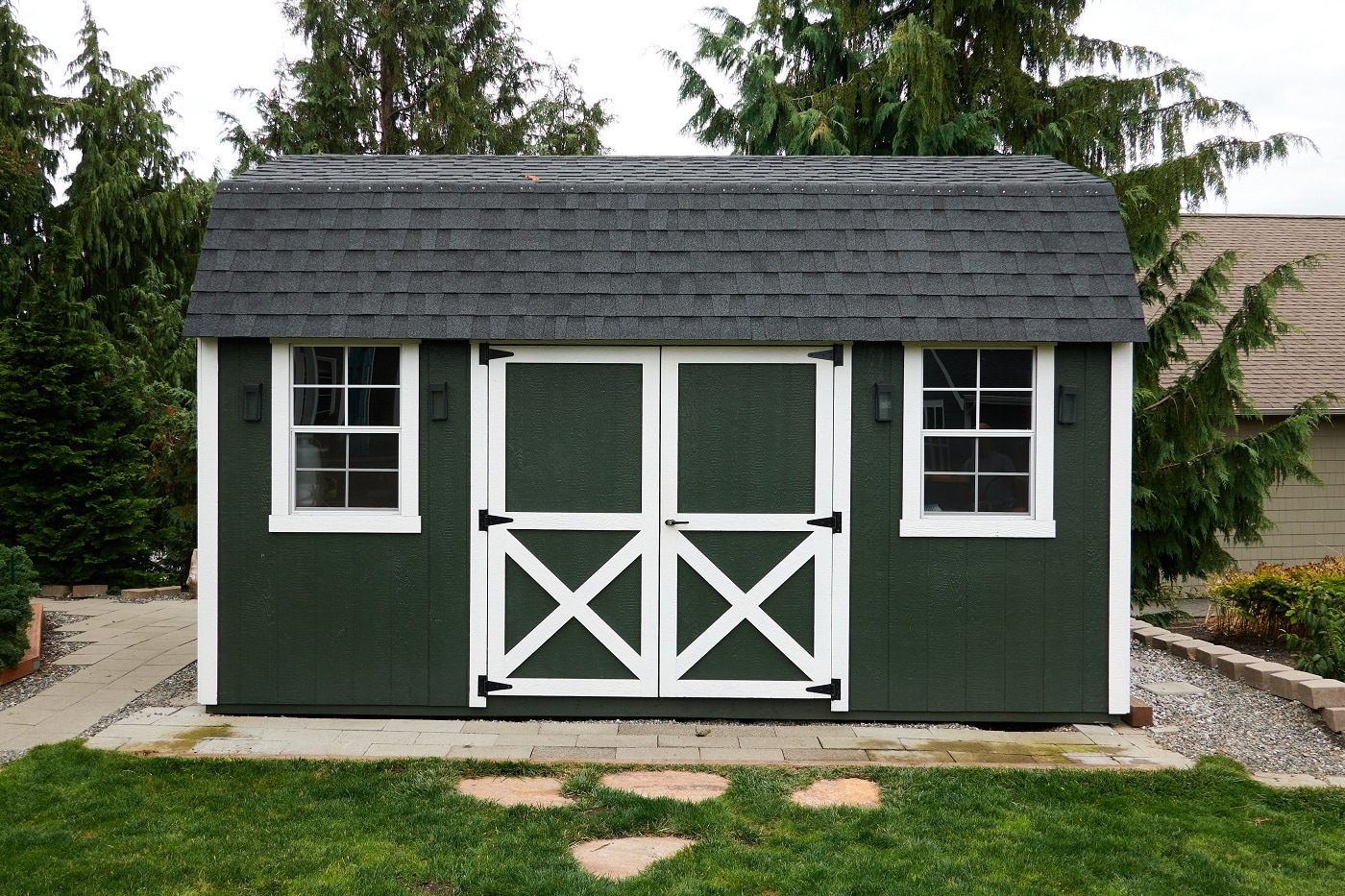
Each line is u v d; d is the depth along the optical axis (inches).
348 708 239.1
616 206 249.8
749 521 236.5
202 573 235.8
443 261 239.8
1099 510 235.6
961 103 535.5
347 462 239.5
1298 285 349.4
